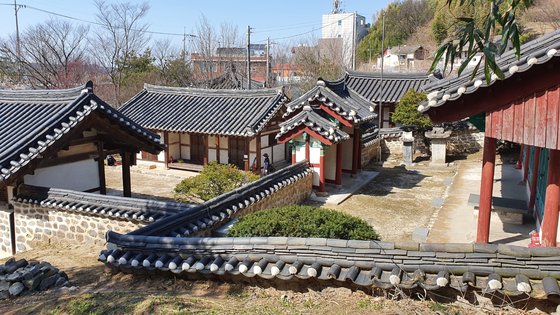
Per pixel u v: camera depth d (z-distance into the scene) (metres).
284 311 4.25
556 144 5.58
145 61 32.81
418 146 19.23
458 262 4.07
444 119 6.41
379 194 13.27
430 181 14.91
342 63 38.12
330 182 13.93
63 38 48.41
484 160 6.86
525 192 11.70
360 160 15.74
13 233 9.41
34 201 8.96
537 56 5.16
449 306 4.02
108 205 8.41
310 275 4.43
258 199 9.42
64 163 10.20
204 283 5.10
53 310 4.47
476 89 5.76
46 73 28.56
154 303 4.34
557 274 3.75
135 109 18.88
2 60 28.28
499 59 5.67
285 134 13.25
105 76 33.25
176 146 18.73
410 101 18.53
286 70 44.16
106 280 5.61
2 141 9.23
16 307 4.82
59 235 8.95
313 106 14.16
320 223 5.91
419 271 4.15
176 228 6.91
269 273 4.65
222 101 18.39
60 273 5.93
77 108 9.59
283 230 5.75
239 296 4.72
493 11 2.47
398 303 4.13
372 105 15.85
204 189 10.88
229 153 17.81
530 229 8.66
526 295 3.74
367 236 5.86
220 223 7.98
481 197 6.94
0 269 5.74
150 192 14.69
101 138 10.83
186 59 34.31
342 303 4.29
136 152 11.70
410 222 10.43
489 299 3.90
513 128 5.92
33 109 10.59
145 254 5.52
